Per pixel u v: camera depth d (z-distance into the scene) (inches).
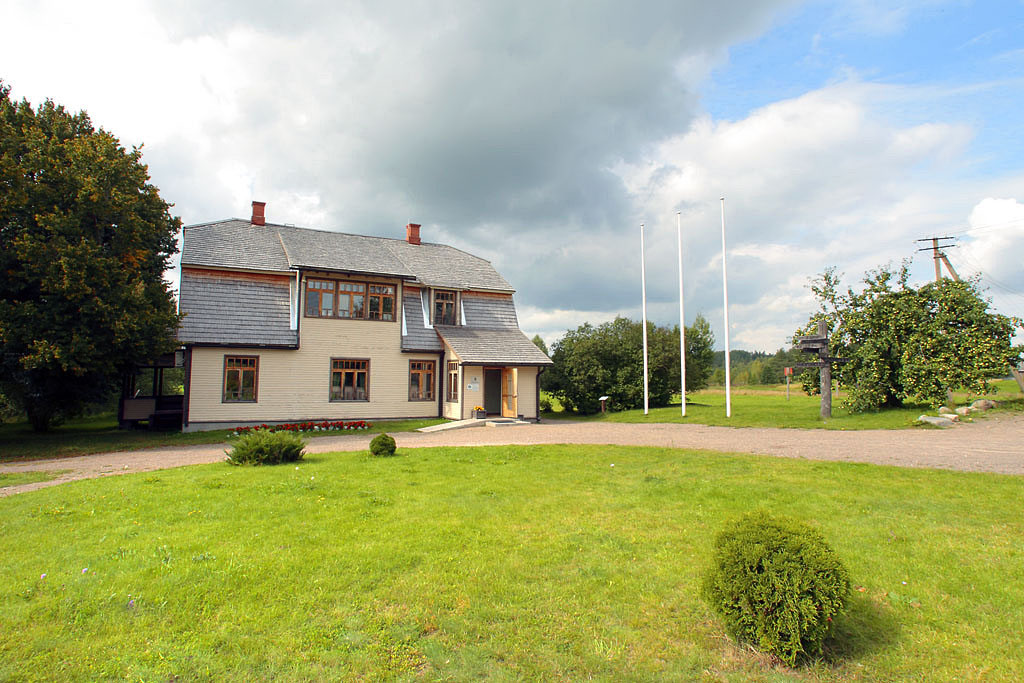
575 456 554.6
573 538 289.0
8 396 959.6
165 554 263.7
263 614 207.9
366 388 1033.5
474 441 721.0
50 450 708.7
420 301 1136.2
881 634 192.5
